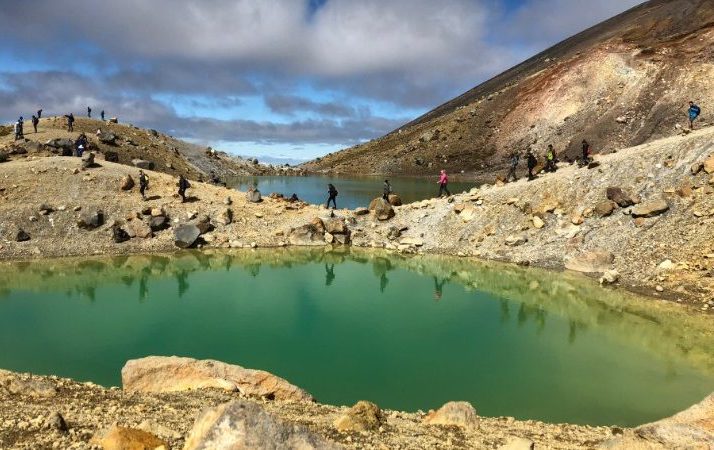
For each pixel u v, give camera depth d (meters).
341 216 41.41
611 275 26.97
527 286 28.08
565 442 11.14
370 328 21.69
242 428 5.99
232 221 40.00
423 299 26.06
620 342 20.12
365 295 26.73
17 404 9.84
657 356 18.77
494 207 37.12
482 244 34.69
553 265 30.41
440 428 11.20
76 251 34.22
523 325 22.20
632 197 30.66
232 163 92.88
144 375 13.48
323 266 33.03
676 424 8.96
